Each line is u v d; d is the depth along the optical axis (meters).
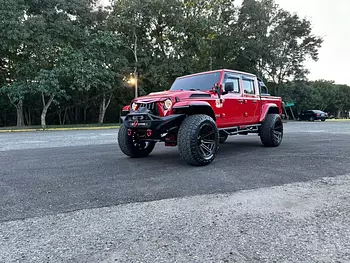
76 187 3.05
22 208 2.39
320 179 3.32
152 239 1.80
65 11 18.75
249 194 2.75
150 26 22.39
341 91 47.81
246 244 1.73
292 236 1.83
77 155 5.45
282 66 27.98
